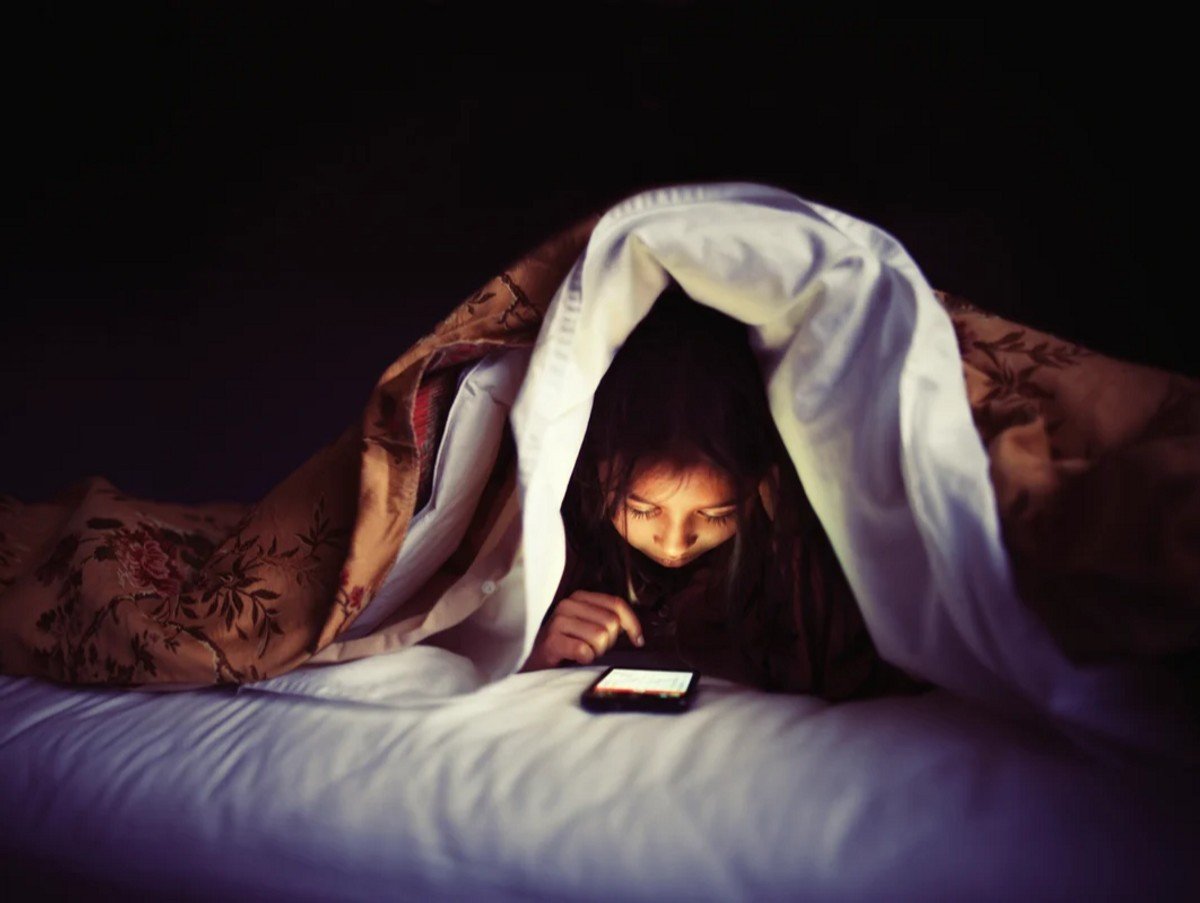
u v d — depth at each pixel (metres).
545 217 3.60
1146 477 0.74
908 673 0.89
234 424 3.22
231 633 1.00
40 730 0.96
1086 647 0.80
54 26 3.48
